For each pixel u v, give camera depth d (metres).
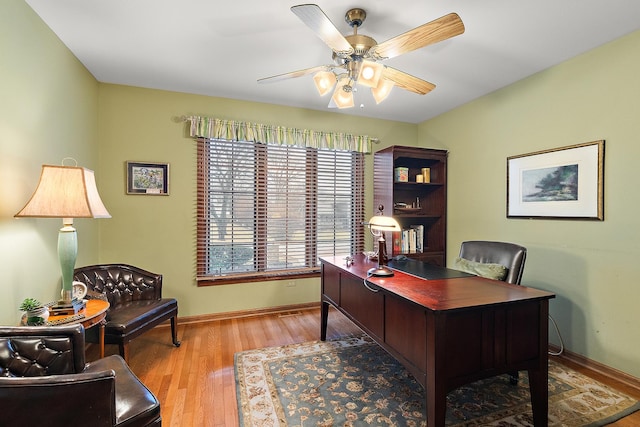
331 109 3.61
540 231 2.59
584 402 1.82
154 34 2.08
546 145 2.55
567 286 2.40
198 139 3.16
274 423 1.62
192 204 3.15
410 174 3.86
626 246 2.05
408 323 1.50
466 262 2.34
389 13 1.84
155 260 3.04
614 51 2.11
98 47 2.25
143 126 2.98
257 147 3.38
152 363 2.28
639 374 1.99
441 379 1.31
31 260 1.84
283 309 3.49
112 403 1.03
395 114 3.75
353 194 3.82
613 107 2.12
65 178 1.68
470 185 3.30
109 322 2.06
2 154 1.58
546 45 2.19
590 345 2.25
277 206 3.49
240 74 2.70
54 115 2.08
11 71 1.64
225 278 3.24
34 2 1.75
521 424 1.63
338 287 2.40
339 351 2.48
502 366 1.45
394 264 2.40
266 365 2.24
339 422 1.64
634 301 2.02
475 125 3.23
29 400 0.93
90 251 2.66
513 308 1.46
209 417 1.69
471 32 2.03
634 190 2.01
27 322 1.51
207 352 2.46
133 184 2.95
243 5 1.78
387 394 1.89
